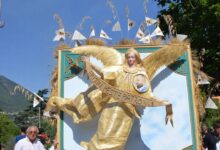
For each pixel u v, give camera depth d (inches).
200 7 808.3
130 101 333.1
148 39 397.7
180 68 381.7
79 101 358.9
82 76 386.3
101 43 396.2
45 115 382.6
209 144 412.8
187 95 375.6
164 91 378.0
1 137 2817.4
